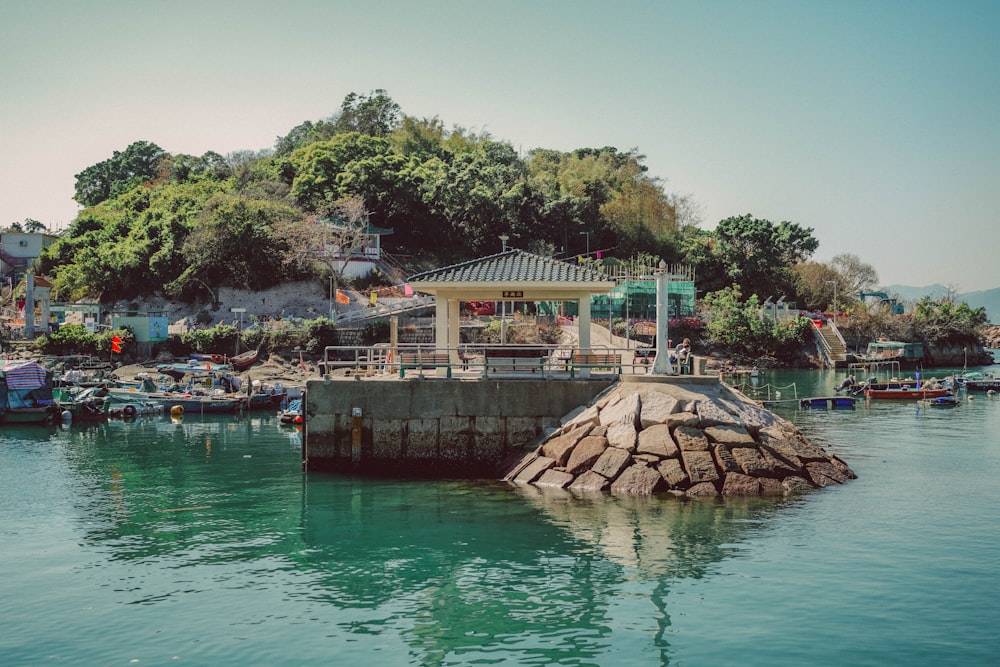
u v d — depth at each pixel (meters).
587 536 24.19
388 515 26.84
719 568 21.34
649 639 17.16
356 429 32.50
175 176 125.56
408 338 80.50
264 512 27.83
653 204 121.81
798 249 133.12
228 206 89.50
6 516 27.64
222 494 30.75
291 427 51.78
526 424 32.59
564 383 32.59
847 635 17.23
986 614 18.28
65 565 22.22
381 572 21.50
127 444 44.28
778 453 29.94
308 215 95.75
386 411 32.66
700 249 118.81
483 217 105.50
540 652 16.66
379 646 16.98
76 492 31.42
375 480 31.91
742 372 87.75
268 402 61.97
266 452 41.34
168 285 89.69
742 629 17.59
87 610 18.94
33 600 19.58
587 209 114.75
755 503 27.36
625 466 29.25
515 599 19.48
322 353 77.62
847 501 27.83
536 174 123.75
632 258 110.31
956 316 114.56
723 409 30.89
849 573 20.88
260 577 21.20
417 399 32.59
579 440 30.59
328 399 32.81
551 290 36.22
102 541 24.50
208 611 18.88
